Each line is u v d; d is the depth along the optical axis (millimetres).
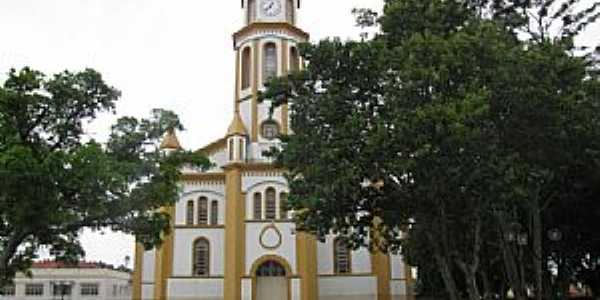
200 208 45125
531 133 21594
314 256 42719
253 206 43562
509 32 25656
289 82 22922
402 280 43656
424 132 18500
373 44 21453
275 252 42594
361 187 21141
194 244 44312
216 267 43906
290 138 23016
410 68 19172
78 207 20328
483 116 18578
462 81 19828
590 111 22438
